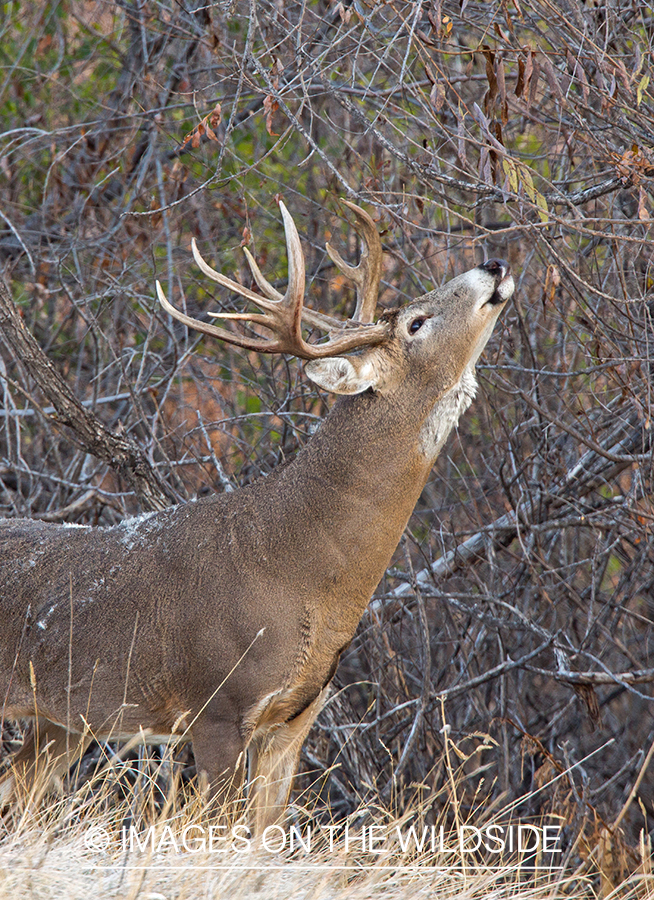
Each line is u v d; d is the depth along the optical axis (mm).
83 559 10078
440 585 13609
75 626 9891
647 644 14375
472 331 9883
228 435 14922
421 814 9641
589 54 11242
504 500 14648
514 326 14375
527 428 14203
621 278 11555
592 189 11578
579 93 12312
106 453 12227
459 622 14195
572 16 11984
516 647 13953
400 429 9719
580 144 12711
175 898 7746
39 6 20031
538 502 13867
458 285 9984
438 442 9914
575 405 14227
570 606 14188
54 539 10328
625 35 12195
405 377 9750
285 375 15828
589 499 14422
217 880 7922
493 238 14391
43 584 10055
